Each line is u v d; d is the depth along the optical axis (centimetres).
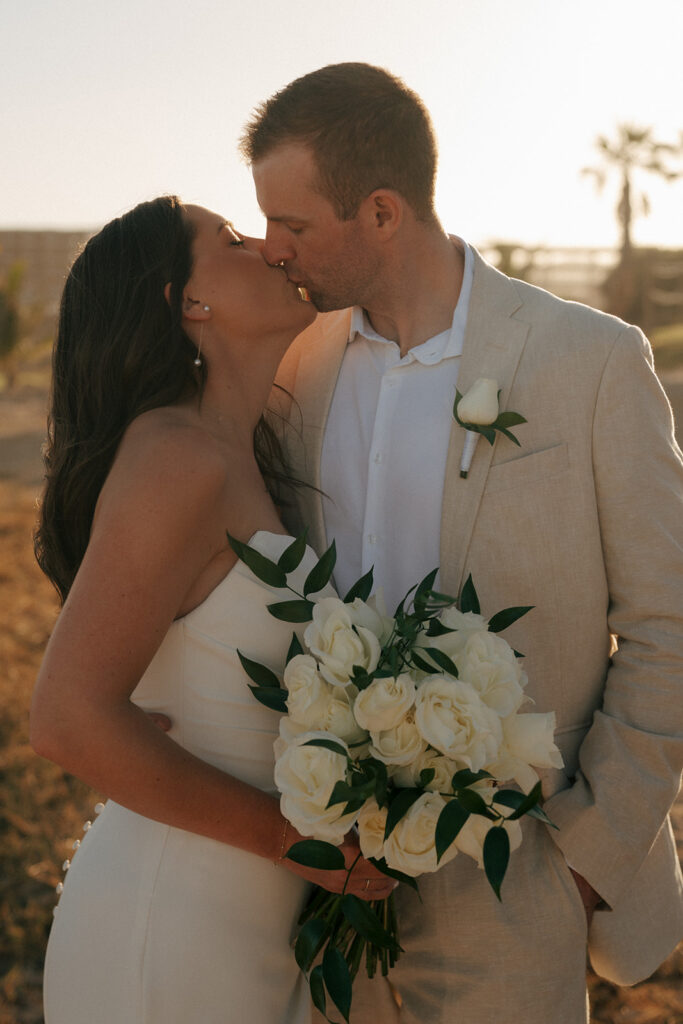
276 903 179
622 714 191
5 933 317
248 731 179
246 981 173
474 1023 193
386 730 155
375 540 206
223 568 178
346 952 181
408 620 163
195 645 178
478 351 198
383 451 206
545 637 194
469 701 152
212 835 167
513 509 192
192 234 191
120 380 184
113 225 192
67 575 191
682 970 299
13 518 888
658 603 188
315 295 205
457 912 194
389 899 183
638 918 201
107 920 173
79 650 156
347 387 218
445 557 197
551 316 197
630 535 189
